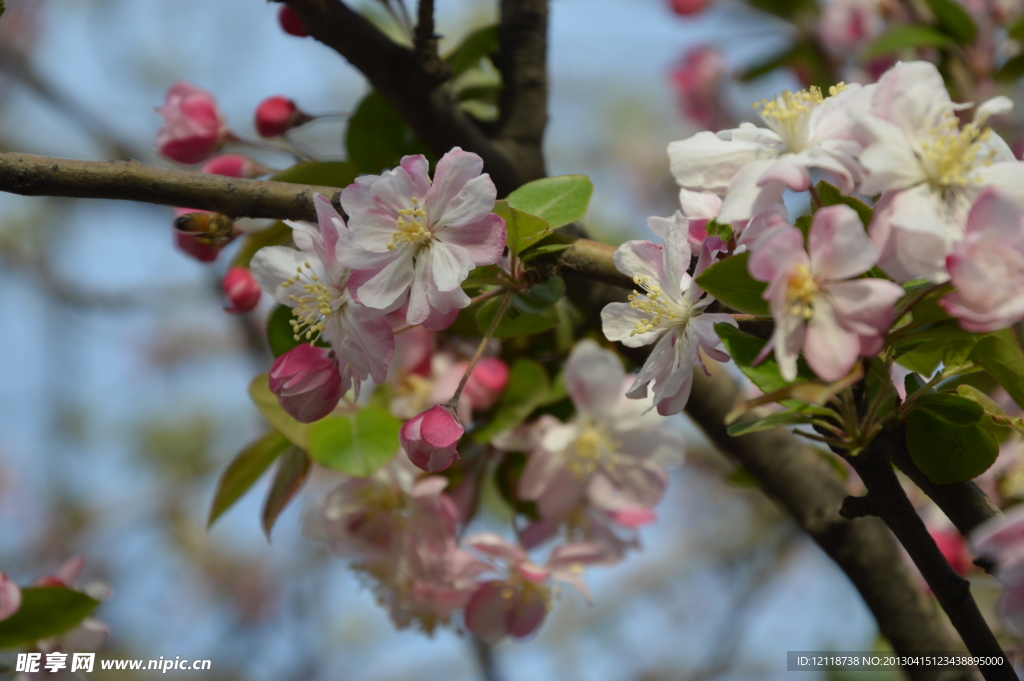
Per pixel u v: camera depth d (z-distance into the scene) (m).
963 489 0.56
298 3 0.63
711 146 0.55
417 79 0.65
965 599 0.55
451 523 0.67
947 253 0.51
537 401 0.68
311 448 0.65
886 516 0.56
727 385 0.69
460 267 0.55
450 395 0.68
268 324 0.68
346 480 0.68
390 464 0.67
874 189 0.52
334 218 0.56
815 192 0.54
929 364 0.59
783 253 0.52
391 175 0.56
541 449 0.69
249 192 0.59
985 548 0.51
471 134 0.67
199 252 0.67
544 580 0.69
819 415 0.55
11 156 0.57
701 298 0.56
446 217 0.56
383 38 0.65
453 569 0.68
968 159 0.52
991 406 0.54
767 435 0.67
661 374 0.56
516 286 0.58
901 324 0.53
